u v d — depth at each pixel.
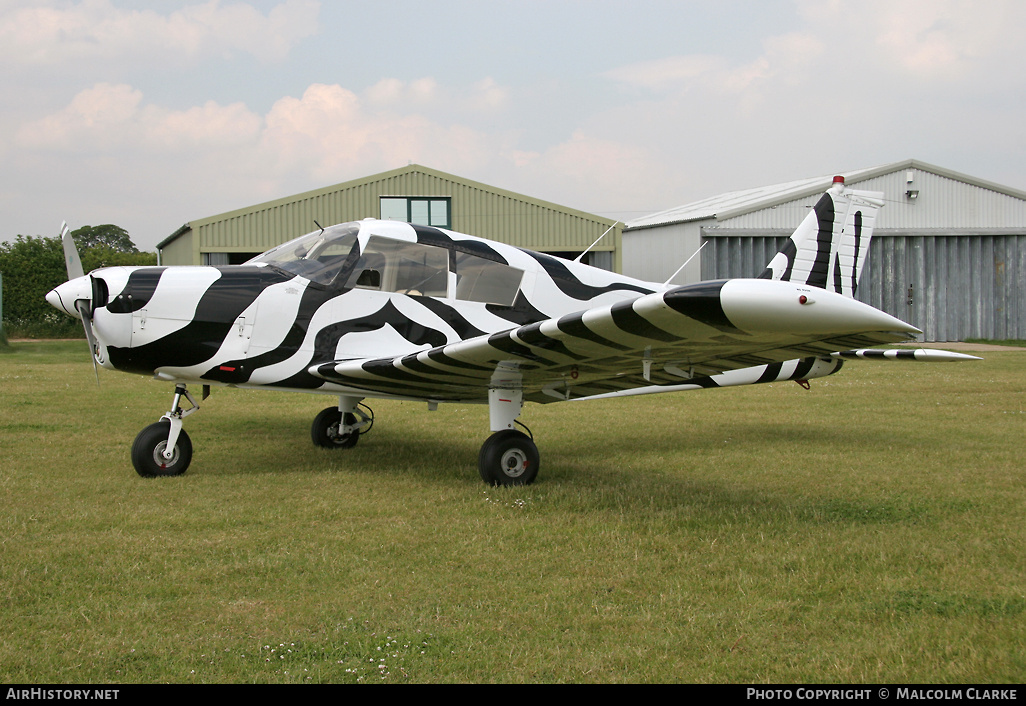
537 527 4.20
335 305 5.71
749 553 3.76
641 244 28.86
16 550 3.66
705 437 7.35
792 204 24.22
